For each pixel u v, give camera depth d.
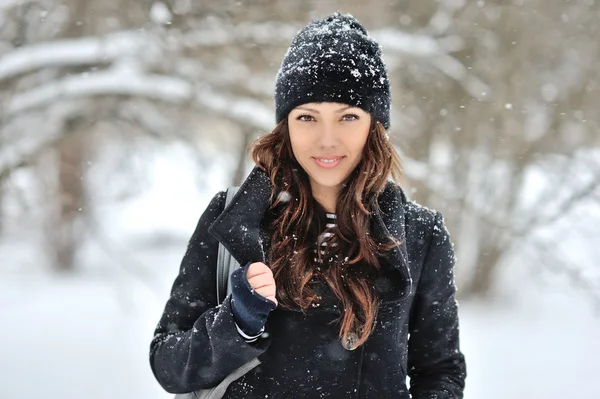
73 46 6.78
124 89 6.79
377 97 1.75
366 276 1.74
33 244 13.55
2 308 10.47
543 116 9.73
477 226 11.11
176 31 6.51
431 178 7.71
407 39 7.62
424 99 8.72
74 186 8.37
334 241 1.74
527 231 8.13
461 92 8.65
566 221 9.26
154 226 14.46
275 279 1.70
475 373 7.01
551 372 6.98
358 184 1.73
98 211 7.99
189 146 7.80
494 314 10.55
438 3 8.47
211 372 1.67
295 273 1.69
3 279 12.85
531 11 8.63
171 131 7.84
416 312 1.88
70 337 8.27
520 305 11.23
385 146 1.78
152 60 6.93
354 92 1.70
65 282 12.84
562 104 9.30
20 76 6.75
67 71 7.23
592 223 9.08
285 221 1.75
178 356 1.70
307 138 1.70
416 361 1.92
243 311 1.57
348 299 1.69
